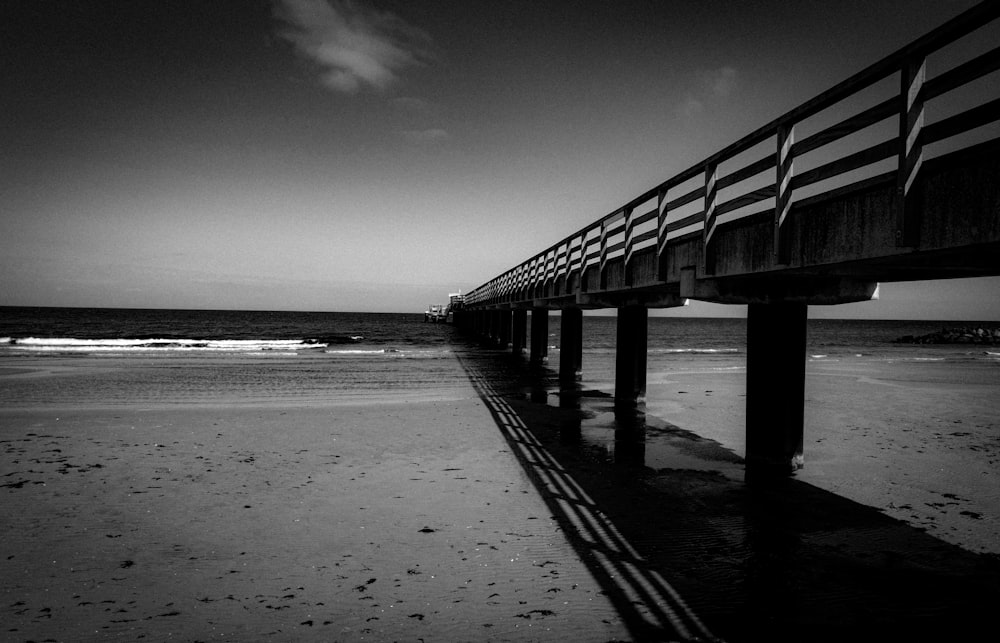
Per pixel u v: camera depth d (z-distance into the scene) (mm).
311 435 10383
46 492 7129
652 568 5074
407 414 12453
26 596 4562
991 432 10977
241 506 6672
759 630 4078
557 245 15961
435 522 6184
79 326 71375
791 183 5590
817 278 7332
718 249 7078
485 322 47312
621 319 13742
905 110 4074
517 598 4543
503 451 9258
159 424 11281
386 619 4238
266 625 4160
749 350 8297
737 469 8227
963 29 3629
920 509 6582
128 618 4246
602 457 8891
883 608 4383
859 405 14344
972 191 3592
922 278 6418
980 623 4164
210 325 86625
